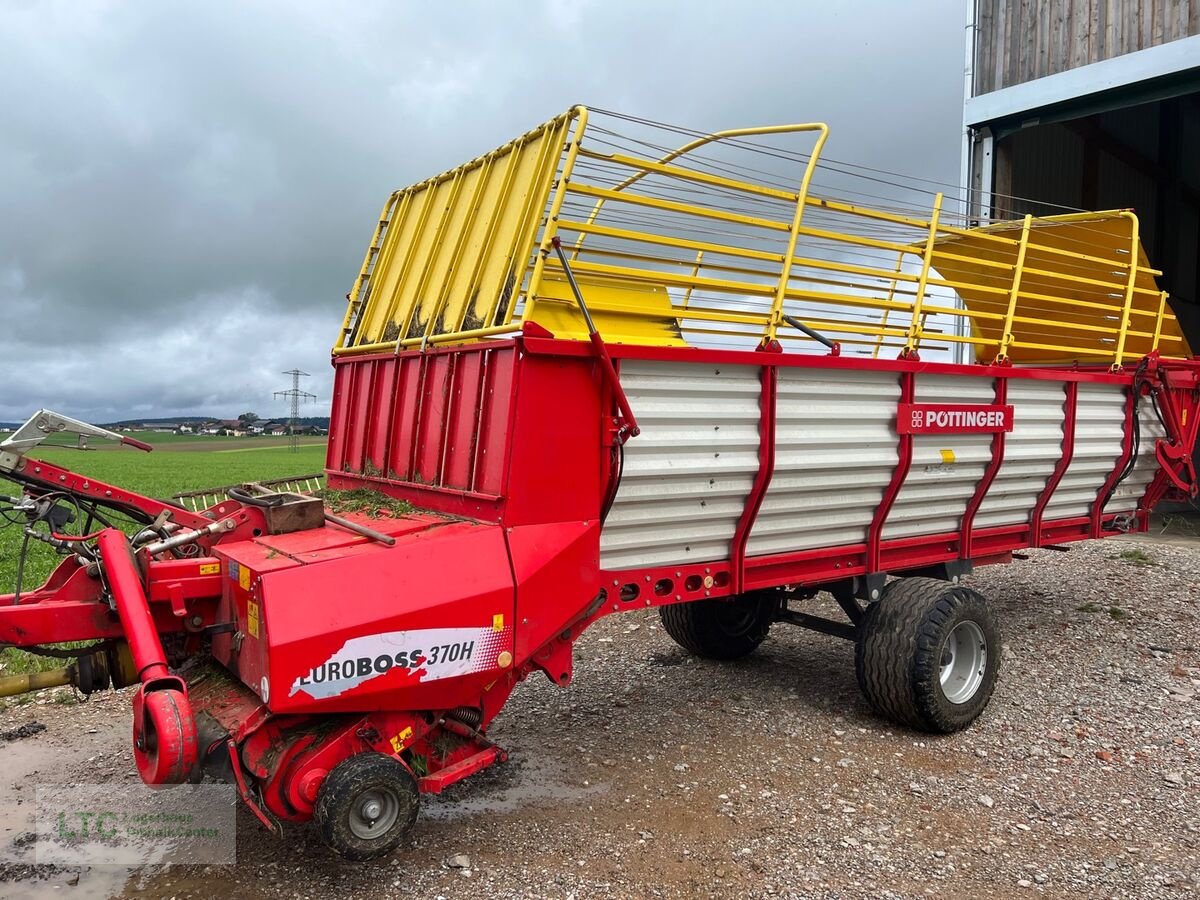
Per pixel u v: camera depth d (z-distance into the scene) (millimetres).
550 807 4352
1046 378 5922
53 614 3562
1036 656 6855
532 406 3814
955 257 5645
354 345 5520
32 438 3686
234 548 3771
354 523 3955
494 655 3684
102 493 3891
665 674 6473
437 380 4449
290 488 5223
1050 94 10750
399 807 3412
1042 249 6082
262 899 3523
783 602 6098
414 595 3467
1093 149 14539
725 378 4375
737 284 4480
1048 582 9367
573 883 3650
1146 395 6887
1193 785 4625
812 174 4641
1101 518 6969
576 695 6035
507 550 3748
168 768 3041
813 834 4074
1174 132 17062
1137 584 9273
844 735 5293
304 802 3346
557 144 4035
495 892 3578
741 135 5094
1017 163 12570
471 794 4500
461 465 4145
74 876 3699
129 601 3363
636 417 4121
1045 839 4051
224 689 3680
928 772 4770
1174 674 6441
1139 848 3975
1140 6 10023
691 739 5242
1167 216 17094
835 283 5883
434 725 3740
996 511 6062
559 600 3893
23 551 3715
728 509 4598
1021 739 5242
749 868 3775
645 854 3891
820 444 4762
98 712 5656
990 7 11547
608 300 4863
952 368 5281
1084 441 6367
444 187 5250
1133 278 6809
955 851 3934
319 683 3230
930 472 5340
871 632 5234
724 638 6621
